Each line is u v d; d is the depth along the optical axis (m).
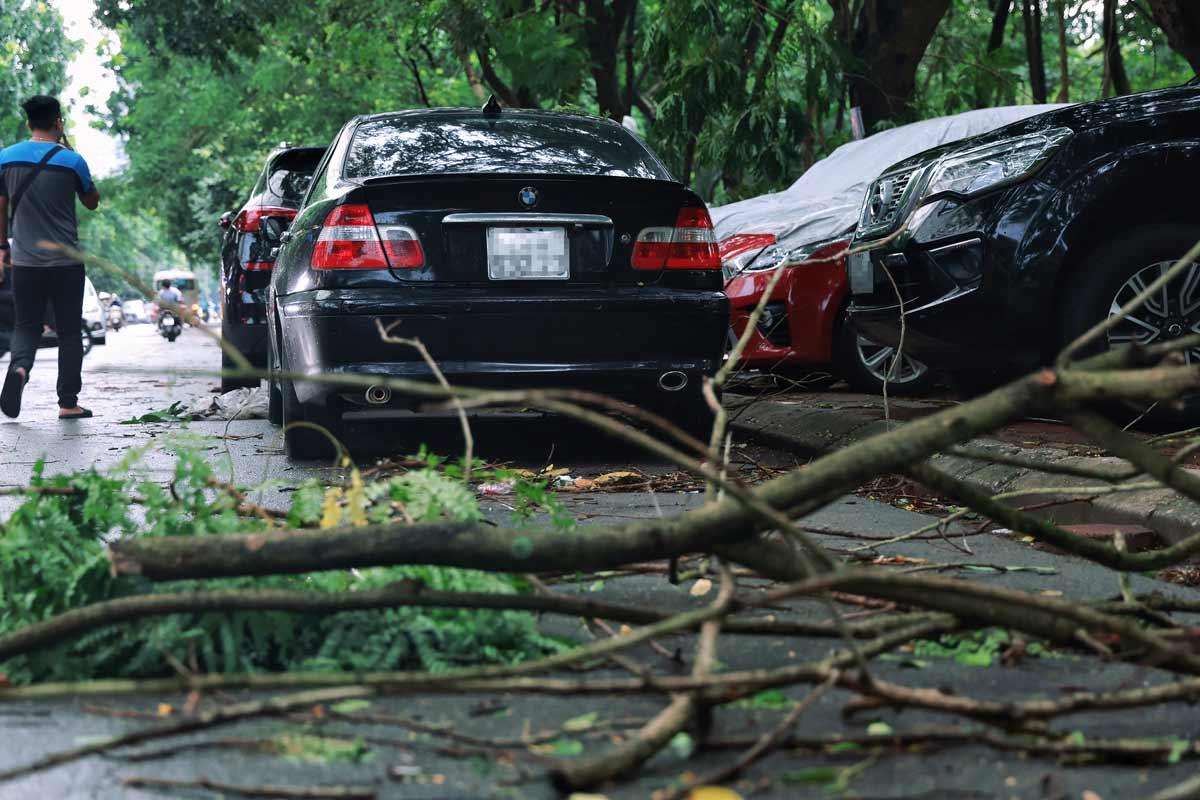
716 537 2.38
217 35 19.47
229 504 2.83
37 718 2.39
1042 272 5.99
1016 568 3.78
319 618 2.64
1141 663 2.62
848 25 15.24
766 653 2.81
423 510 2.70
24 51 37.91
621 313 5.93
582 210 5.99
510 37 15.15
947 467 5.34
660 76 18.86
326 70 26.17
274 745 2.20
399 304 5.77
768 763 2.11
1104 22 13.17
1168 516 4.17
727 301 6.11
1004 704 2.12
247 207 9.87
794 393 8.93
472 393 2.00
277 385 7.71
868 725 2.29
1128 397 2.16
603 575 3.19
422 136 6.52
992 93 15.59
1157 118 6.03
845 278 8.70
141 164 34.50
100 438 7.80
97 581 2.66
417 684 2.05
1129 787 2.02
